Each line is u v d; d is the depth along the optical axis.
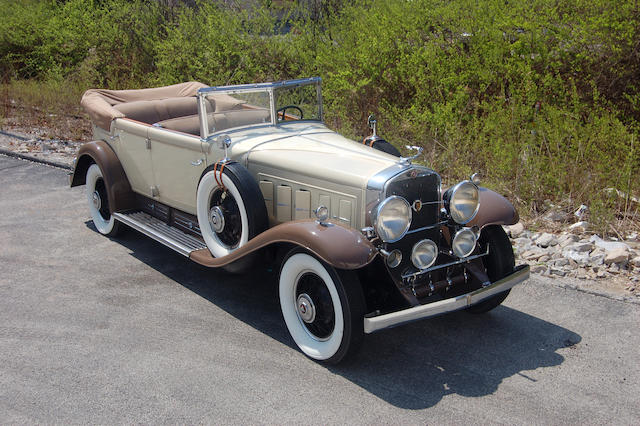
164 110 6.15
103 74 13.37
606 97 7.59
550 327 4.22
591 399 3.37
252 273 5.25
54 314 4.40
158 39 12.55
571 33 7.54
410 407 3.31
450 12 8.33
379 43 8.77
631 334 4.09
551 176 6.49
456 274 4.14
